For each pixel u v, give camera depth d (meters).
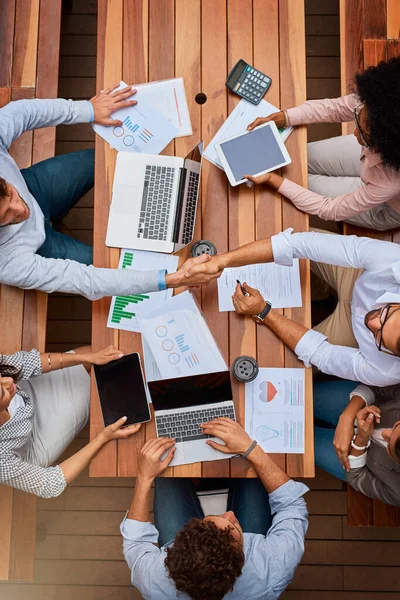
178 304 2.05
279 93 2.15
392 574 2.70
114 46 2.17
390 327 1.70
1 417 1.91
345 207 2.06
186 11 2.18
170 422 2.00
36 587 2.70
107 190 2.10
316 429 2.30
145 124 2.13
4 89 2.48
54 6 2.49
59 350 2.83
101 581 2.70
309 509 2.75
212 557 1.71
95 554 2.72
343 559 2.71
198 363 2.02
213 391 2.01
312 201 2.07
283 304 2.06
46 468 1.99
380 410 2.03
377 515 2.40
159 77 2.17
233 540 1.78
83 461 2.00
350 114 2.11
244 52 2.17
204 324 2.04
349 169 2.40
